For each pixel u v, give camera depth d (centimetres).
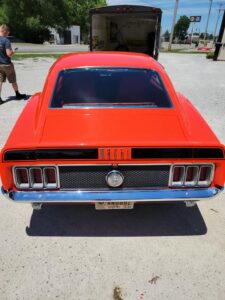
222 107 640
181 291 200
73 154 200
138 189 214
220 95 768
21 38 4234
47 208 289
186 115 257
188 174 213
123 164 205
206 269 218
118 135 214
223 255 231
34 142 206
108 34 1147
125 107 247
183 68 1356
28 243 241
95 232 256
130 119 233
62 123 229
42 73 1096
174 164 207
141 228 261
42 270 215
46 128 224
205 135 223
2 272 213
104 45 1116
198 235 253
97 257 228
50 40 4531
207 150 204
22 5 4047
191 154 204
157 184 215
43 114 240
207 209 289
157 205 295
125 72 275
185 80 1008
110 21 1120
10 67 623
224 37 1697
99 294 197
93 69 277
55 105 247
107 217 276
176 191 214
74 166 205
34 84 871
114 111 242
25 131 225
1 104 629
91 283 205
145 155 203
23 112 271
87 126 224
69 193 211
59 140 208
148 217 277
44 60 1570
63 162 202
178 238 249
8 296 195
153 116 239
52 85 263
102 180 211
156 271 216
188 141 210
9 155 200
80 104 249
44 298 194
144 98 256
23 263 221
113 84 265
